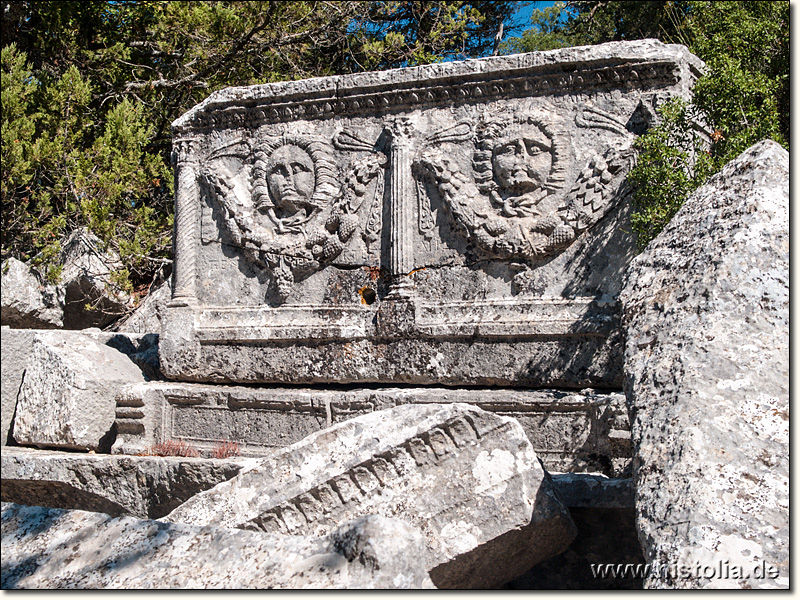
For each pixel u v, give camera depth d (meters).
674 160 5.78
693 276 3.70
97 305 10.70
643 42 6.15
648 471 3.20
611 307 5.92
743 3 8.80
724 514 2.89
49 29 12.38
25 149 10.72
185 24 12.55
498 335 6.14
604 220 6.12
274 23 12.86
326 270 6.92
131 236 11.41
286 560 3.00
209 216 7.43
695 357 3.40
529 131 6.32
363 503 4.11
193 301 7.35
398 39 13.01
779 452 3.05
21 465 6.34
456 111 6.64
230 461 5.55
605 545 4.41
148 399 6.96
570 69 6.30
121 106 11.53
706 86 5.98
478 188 6.47
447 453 4.10
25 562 3.29
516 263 6.28
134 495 5.89
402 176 6.66
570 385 5.98
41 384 7.03
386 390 6.34
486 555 4.00
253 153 7.29
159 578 3.05
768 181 3.89
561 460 5.68
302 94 7.08
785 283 3.53
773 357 3.32
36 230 10.47
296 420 6.53
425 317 6.46
